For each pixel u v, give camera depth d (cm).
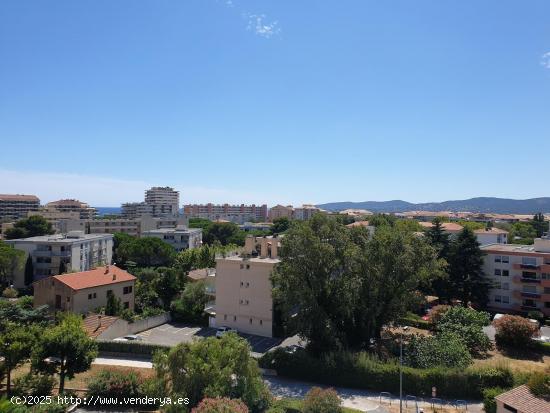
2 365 3133
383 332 5281
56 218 16150
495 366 3716
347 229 4831
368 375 3734
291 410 2994
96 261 9669
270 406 3000
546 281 6197
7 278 8100
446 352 3909
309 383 3900
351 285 4400
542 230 13700
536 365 4122
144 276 7512
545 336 5016
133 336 5116
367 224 11231
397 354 4362
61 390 3169
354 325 4628
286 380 3981
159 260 9956
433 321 5284
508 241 10975
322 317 4259
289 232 4572
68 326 3375
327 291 4472
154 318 5728
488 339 4578
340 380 3825
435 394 3503
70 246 8569
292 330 4412
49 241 8569
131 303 6525
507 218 19500
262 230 17312
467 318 4812
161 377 2944
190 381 2848
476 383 3531
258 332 5509
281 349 4228
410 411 3297
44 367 3142
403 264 4412
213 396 2733
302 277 4384
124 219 14700
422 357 3938
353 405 3400
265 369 4147
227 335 3212
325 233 4475
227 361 2945
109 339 4844
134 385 3166
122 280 6378
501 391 3222
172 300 6438
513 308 6450
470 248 6525
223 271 5775
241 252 6406
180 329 5622
